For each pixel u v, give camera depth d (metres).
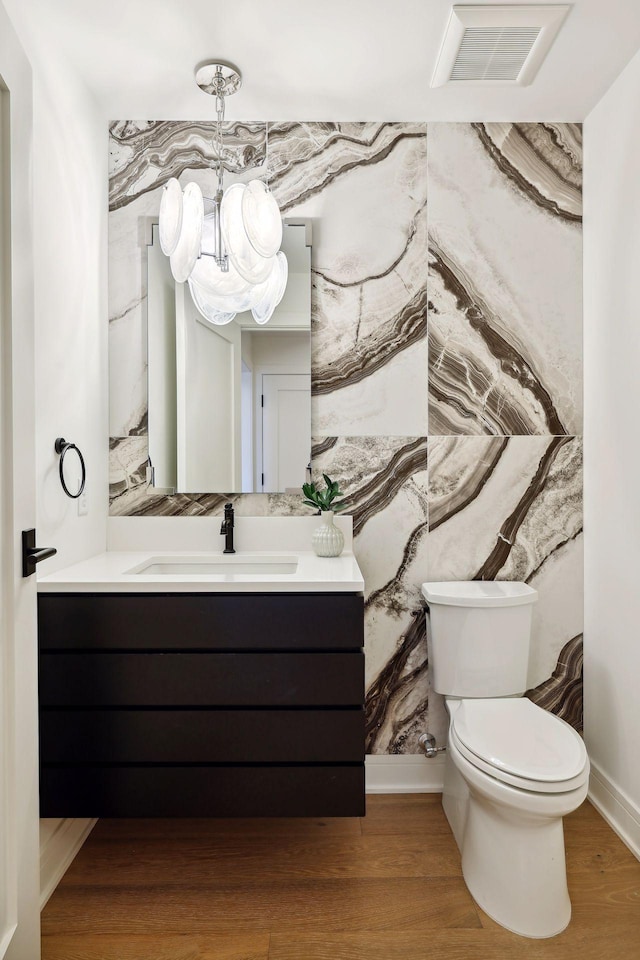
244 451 2.27
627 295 1.96
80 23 1.74
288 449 2.27
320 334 2.28
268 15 1.72
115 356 2.26
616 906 1.64
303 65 1.94
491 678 2.04
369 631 2.28
